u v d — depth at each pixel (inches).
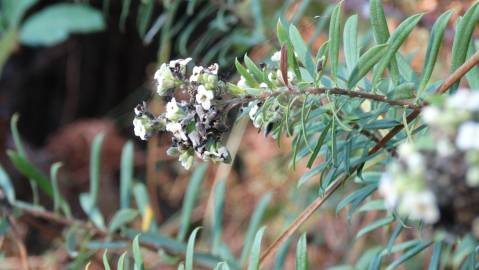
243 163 37.1
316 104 15.2
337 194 27.1
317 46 27.1
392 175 10.9
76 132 42.6
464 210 10.8
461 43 14.8
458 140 10.7
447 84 14.7
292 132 15.5
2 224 21.5
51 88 48.3
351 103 15.3
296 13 21.8
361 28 24.6
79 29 37.3
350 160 16.7
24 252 22.1
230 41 23.7
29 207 22.2
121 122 43.8
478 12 14.6
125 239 22.2
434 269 16.1
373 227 17.1
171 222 38.6
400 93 14.9
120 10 43.9
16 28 37.5
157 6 36.5
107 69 47.5
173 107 14.5
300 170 31.6
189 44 36.2
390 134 15.4
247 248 21.3
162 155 39.2
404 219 16.1
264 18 25.7
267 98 14.5
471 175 10.6
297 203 30.5
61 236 22.9
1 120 45.4
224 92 14.4
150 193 38.4
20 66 47.5
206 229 32.3
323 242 30.8
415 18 14.3
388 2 24.1
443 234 11.8
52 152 42.5
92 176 22.6
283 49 14.3
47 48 47.4
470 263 16.3
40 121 47.9
